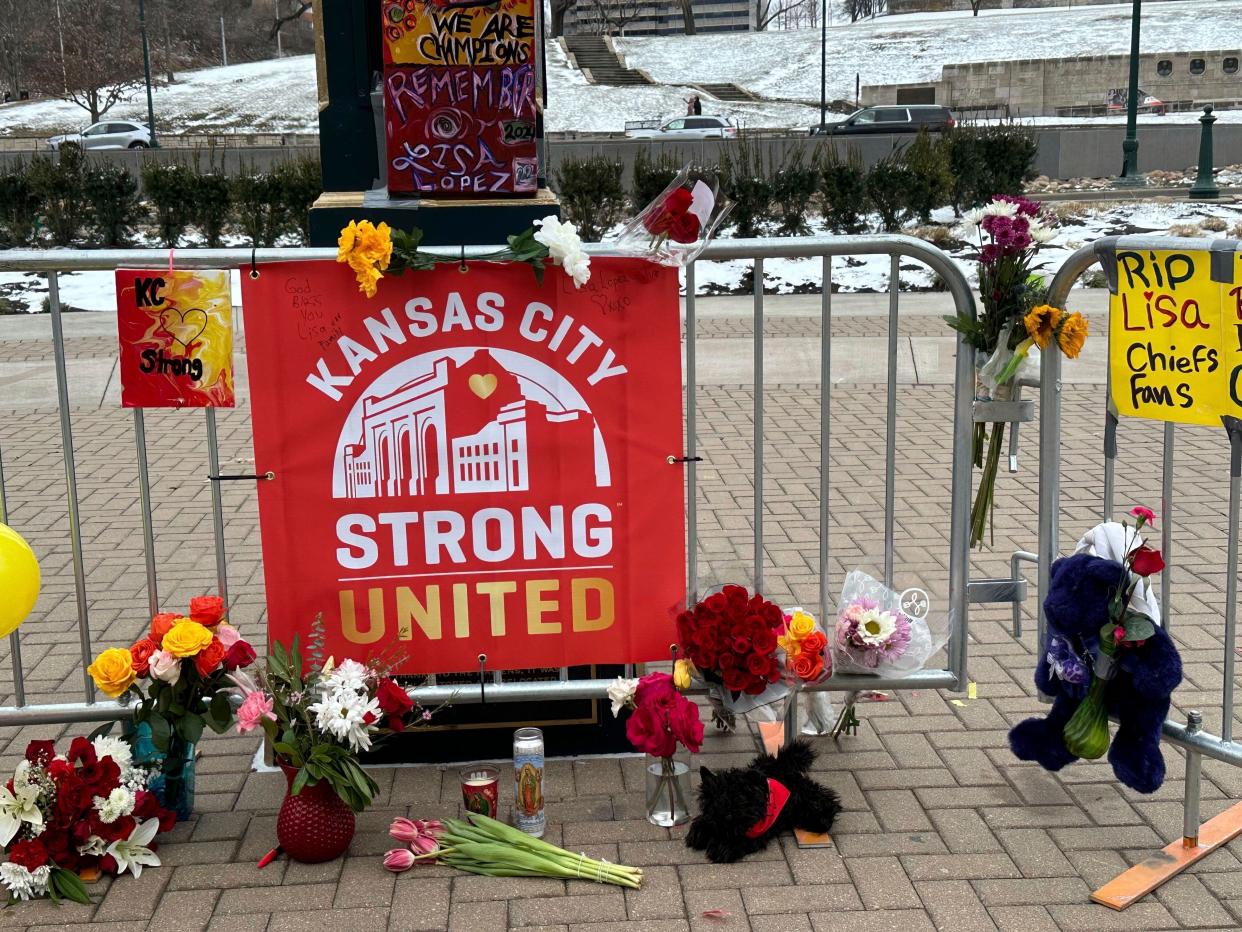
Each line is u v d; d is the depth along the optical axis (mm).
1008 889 2982
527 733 3266
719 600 3293
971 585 3807
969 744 3768
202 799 3467
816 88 59469
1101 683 3189
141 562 5527
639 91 57594
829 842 3205
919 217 17000
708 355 10250
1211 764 3656
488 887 3016
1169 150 27312
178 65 77312
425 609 3404
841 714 3840
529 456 3352
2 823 3000
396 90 3529
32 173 16719
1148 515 3127
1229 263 2844
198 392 3273
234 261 3215
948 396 8852
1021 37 61938
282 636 3393
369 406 3301
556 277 3273
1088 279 12844
